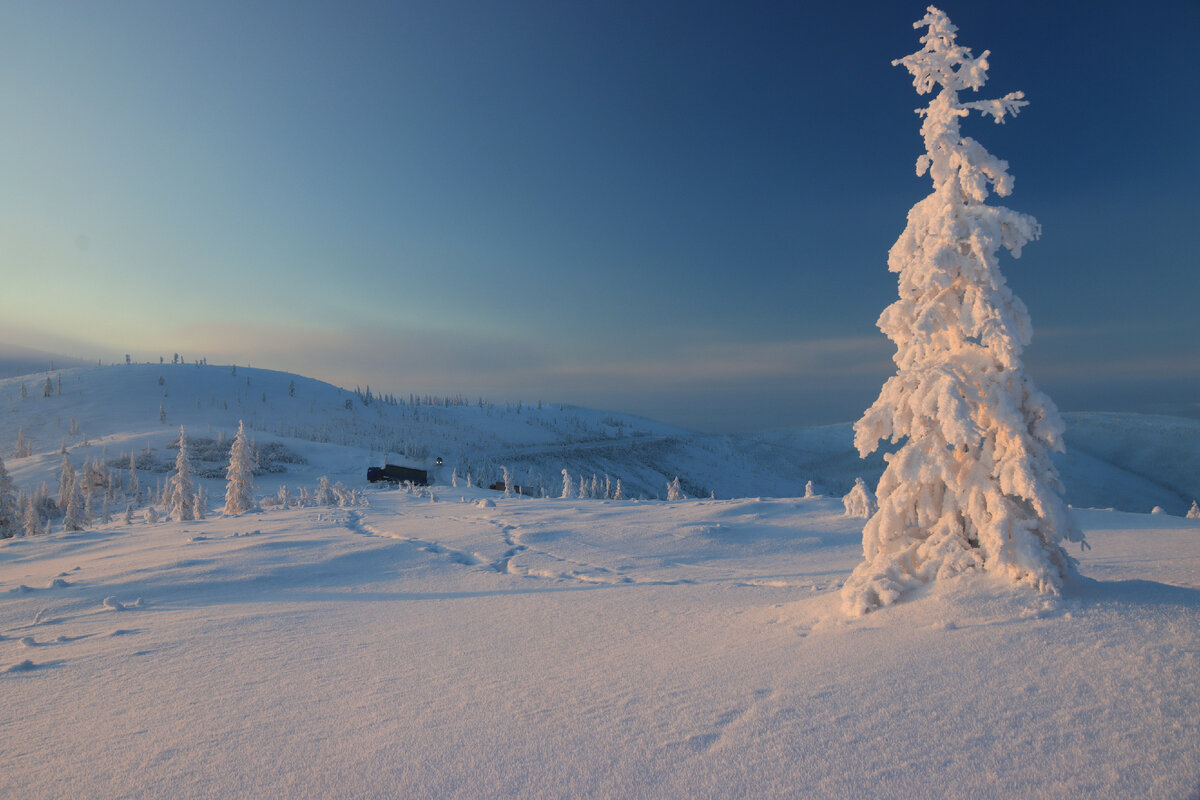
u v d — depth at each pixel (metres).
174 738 3.80
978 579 5.32
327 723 3.91
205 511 43.72
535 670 4.95
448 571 13.62
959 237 6.09
